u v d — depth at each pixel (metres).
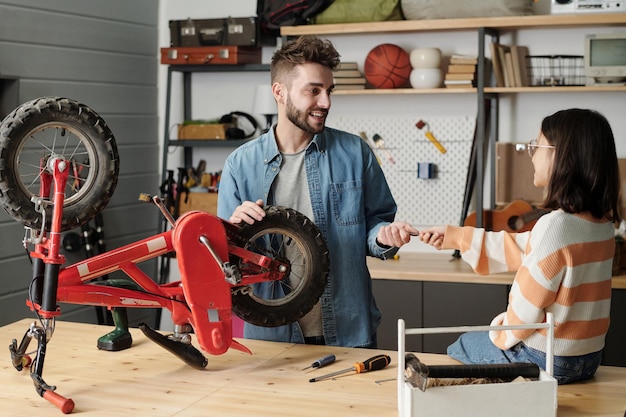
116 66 4.66
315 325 2.49
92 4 4.46
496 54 4.10
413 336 3.96
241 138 4.64
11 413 1.83
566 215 1.92
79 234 4.42
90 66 4.47
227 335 2.05
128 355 2.26
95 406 1.87
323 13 4.32
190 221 1.99
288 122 2.44
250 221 2.14
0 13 3.91
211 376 2.08
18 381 2.04
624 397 1.92
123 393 1.95
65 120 1.96
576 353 1.96
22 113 1.91
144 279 2.05
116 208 4.71
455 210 4.48
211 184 4.82
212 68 4.66
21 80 4.04
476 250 2.11
